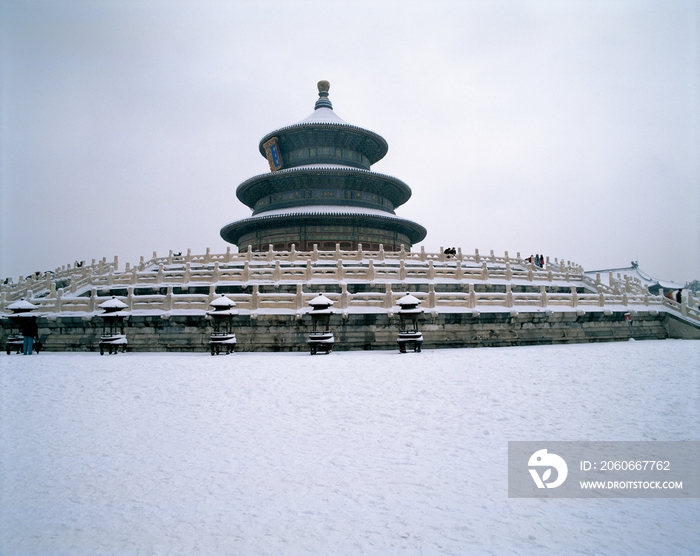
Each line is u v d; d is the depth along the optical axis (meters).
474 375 21.02
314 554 7.96
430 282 40.50
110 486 10.84
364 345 32.94
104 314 31.77
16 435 14.41
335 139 72.31
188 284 38.75
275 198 70.94
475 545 8.28
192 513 9.52
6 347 33.50
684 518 9.45
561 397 17.91
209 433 14.46
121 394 18.73
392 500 10.08
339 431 14.56
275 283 38.28
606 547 8.25
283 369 22.69
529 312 36.84
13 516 9.48
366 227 66.88
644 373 21.39
